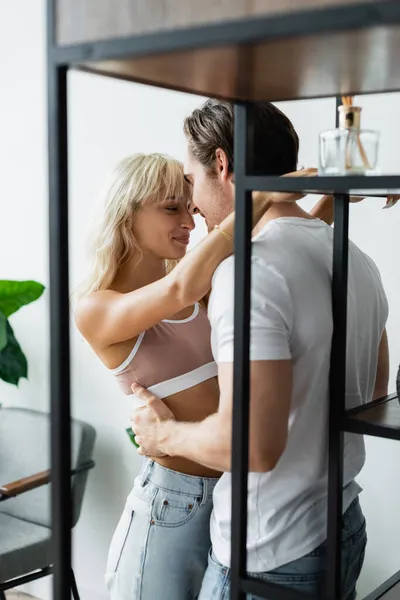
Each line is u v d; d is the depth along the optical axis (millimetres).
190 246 2721
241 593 1081
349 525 1486
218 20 845
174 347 1851
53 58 953
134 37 888
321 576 1371
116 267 1911
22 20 3105
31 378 3291
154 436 1702
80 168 3006
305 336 1280
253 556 1373
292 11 801
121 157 2881
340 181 946
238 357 1047
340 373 1291
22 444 3047
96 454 3098
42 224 3160
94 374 3070
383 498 2314
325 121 2326
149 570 1808
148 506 1810
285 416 1246
